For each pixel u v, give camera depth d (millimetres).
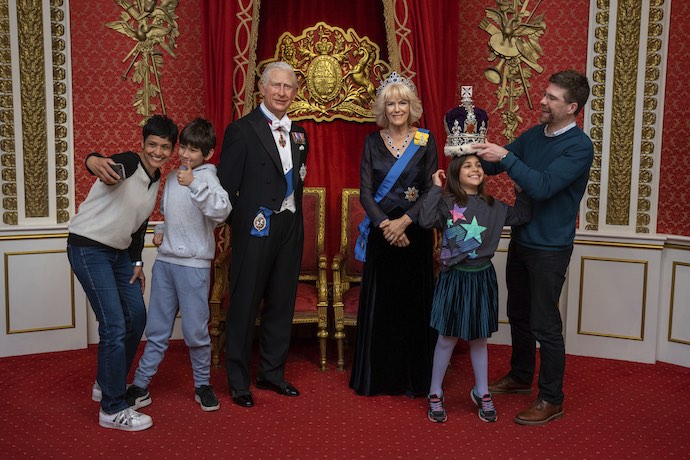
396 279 3625
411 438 3162
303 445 3072
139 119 4457
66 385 3768
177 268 3357
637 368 4176
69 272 4371
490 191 4574
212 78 4223
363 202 3596
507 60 4492
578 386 3854
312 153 4590
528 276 3551
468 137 3309
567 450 3051
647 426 3316
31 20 4152
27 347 4297
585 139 3264
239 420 3334
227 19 4105
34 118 4227
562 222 3318
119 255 3248
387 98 3523
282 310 3652
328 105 4527
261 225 3465
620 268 4301
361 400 3623
